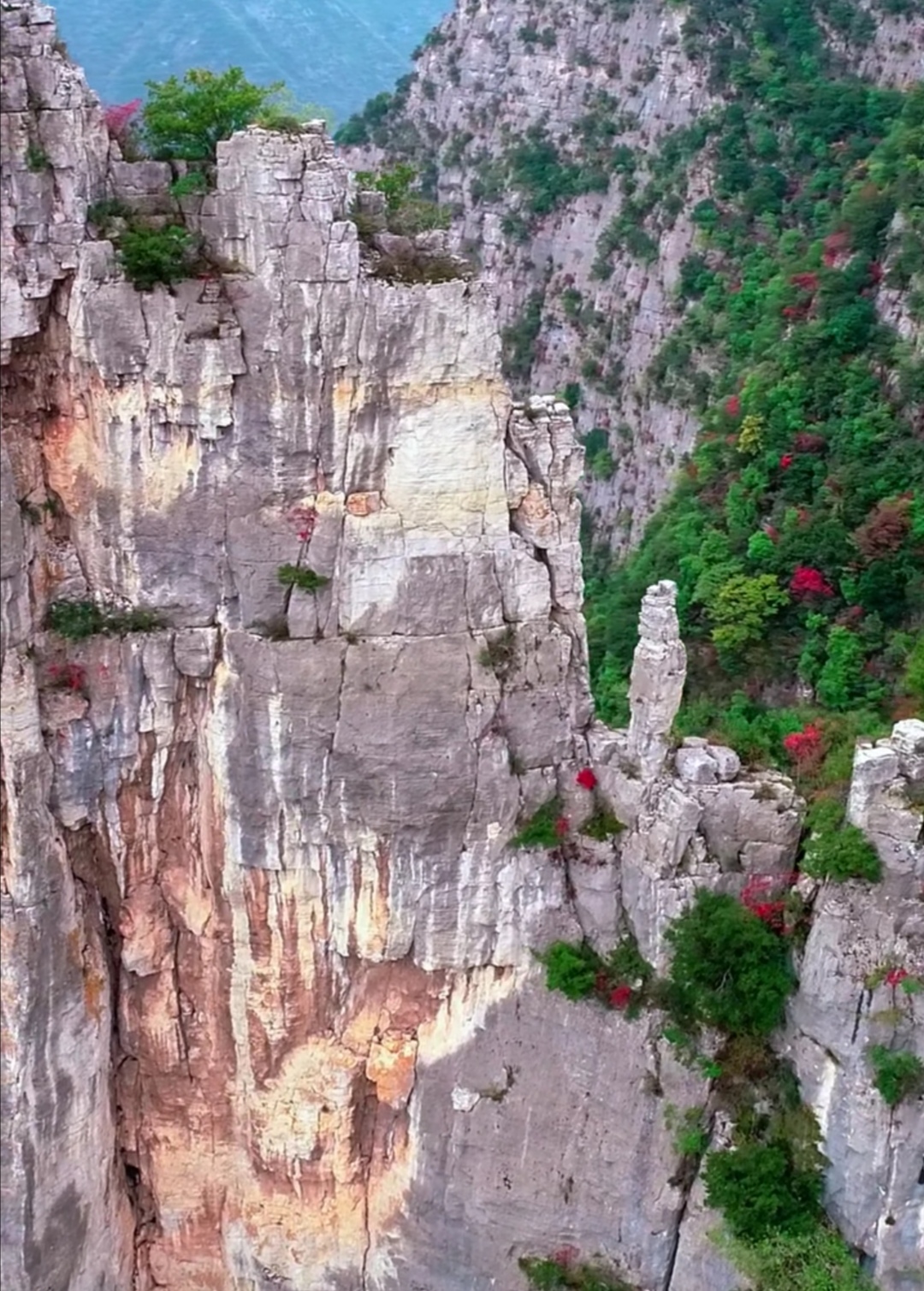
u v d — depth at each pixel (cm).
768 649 4572
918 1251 2569
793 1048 2655
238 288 2448
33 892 2552
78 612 2609
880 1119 2514
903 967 2486
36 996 2586
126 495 2558
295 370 2456
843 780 2734
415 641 2611
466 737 2647
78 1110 2730
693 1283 2694
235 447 2531
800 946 2634
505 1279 2877
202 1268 3106
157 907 2838
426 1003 2847
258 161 2364
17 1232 2683
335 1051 2880
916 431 4650
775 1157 2605
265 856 2723
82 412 2545
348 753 2630
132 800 2738
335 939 2797
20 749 2502
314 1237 3006
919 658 3844
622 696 4538
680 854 2681
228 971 2870
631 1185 2736
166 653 2631
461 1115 2845
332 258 2394
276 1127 2922
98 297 2422
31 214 2369
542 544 2653
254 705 2622
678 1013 2705
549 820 2741
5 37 2291
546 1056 2786
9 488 2412
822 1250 2586
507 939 2780
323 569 2570
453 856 2716
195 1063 2959
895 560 4331
